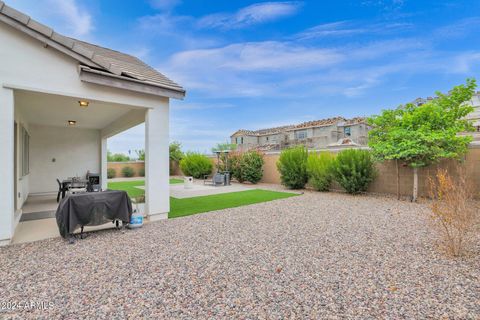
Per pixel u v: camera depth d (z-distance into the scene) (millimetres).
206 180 18359
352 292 2822
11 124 4379
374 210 7359
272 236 4910
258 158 15570
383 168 10328
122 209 5168
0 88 4285
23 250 4141
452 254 3898
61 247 4293
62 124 10086
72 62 5008
